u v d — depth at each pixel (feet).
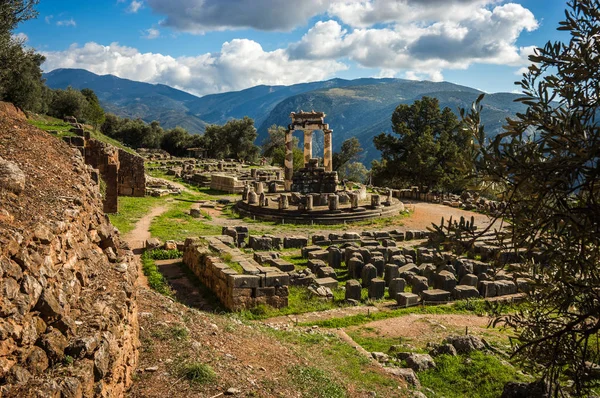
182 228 97.81
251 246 90.17
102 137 199.21
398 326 52.65
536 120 14.85
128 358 24.68
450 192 197.77
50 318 18.51
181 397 24.39
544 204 14.44
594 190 13.65
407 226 121.19
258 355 34.06
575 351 18.62
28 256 18.38
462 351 43.80
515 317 21.45
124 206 116.16
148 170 207.41
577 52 14.94
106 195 103.65
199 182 185.57
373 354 42.98
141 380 25.23
